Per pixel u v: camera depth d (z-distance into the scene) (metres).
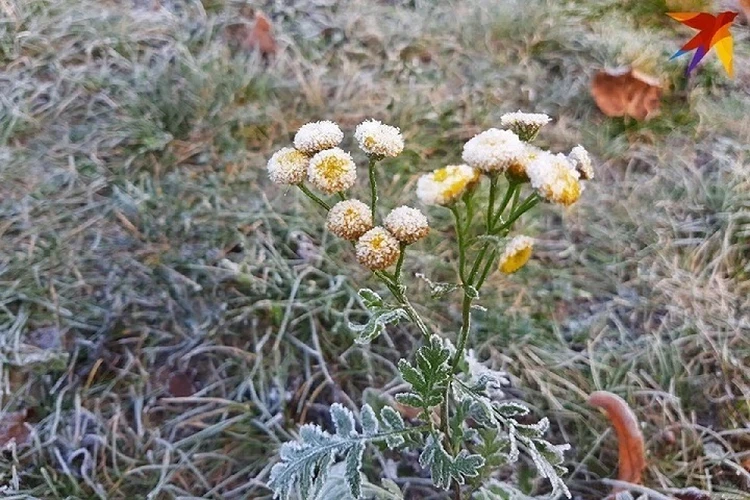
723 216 0.36
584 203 0.37
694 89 0.43
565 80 0.44
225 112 0.41
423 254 0.35
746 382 0.31
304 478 0.24
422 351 0.22
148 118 0.40
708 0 0.47
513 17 0.47
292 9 0.48
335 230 0.21
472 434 0.25
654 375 0.31
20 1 0.46
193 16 0.48
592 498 0.29
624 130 0.41
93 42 0.44
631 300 0.34
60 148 0.39
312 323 0.32
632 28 0.47
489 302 0.34
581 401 0.31
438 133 0.41
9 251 0.35
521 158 0.20
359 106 0.42
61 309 0.33
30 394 0.31
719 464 0.29
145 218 0.36
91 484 0.29
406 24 0.47
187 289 0.33
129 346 0.32
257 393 0.31
